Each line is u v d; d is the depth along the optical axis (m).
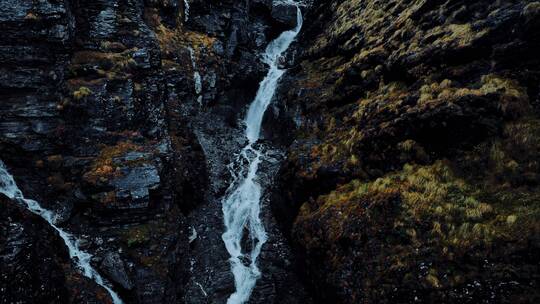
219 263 13.44
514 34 10.18
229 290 12.60
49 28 12.87
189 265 12.92
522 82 9.75
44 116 12.30
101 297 10.14
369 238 9.98
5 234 8.95
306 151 14.98
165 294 11.15
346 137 14.05
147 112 14.60
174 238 12.52
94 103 13.16
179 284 12.10
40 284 8.97
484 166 9.43
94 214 11.71
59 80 12.98
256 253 14.20
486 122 9.66
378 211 10.26
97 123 13.06
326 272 10.73
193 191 15.37
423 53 12.72
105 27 15.17
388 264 9.17
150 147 13.70
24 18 12.41
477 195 9.04
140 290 10.83
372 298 9.04
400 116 11.65
